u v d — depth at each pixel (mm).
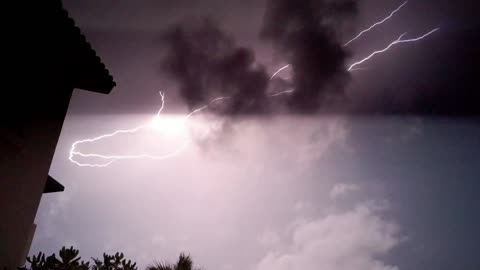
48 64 4938
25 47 4469
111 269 3727
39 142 4699
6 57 4160
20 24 4340
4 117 4109
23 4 4191
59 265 3383
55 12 4352
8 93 4199
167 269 4320
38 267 3318
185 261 4406
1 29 4066
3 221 4039
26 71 4504
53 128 4996
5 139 4117
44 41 4742
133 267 3814
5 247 4039
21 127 4391
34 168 4582
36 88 4703
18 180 4312
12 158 4238
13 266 4152
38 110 4727
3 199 4070
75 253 3500
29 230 4441
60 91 5230
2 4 4051
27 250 4695
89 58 5191
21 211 4324
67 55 5070
